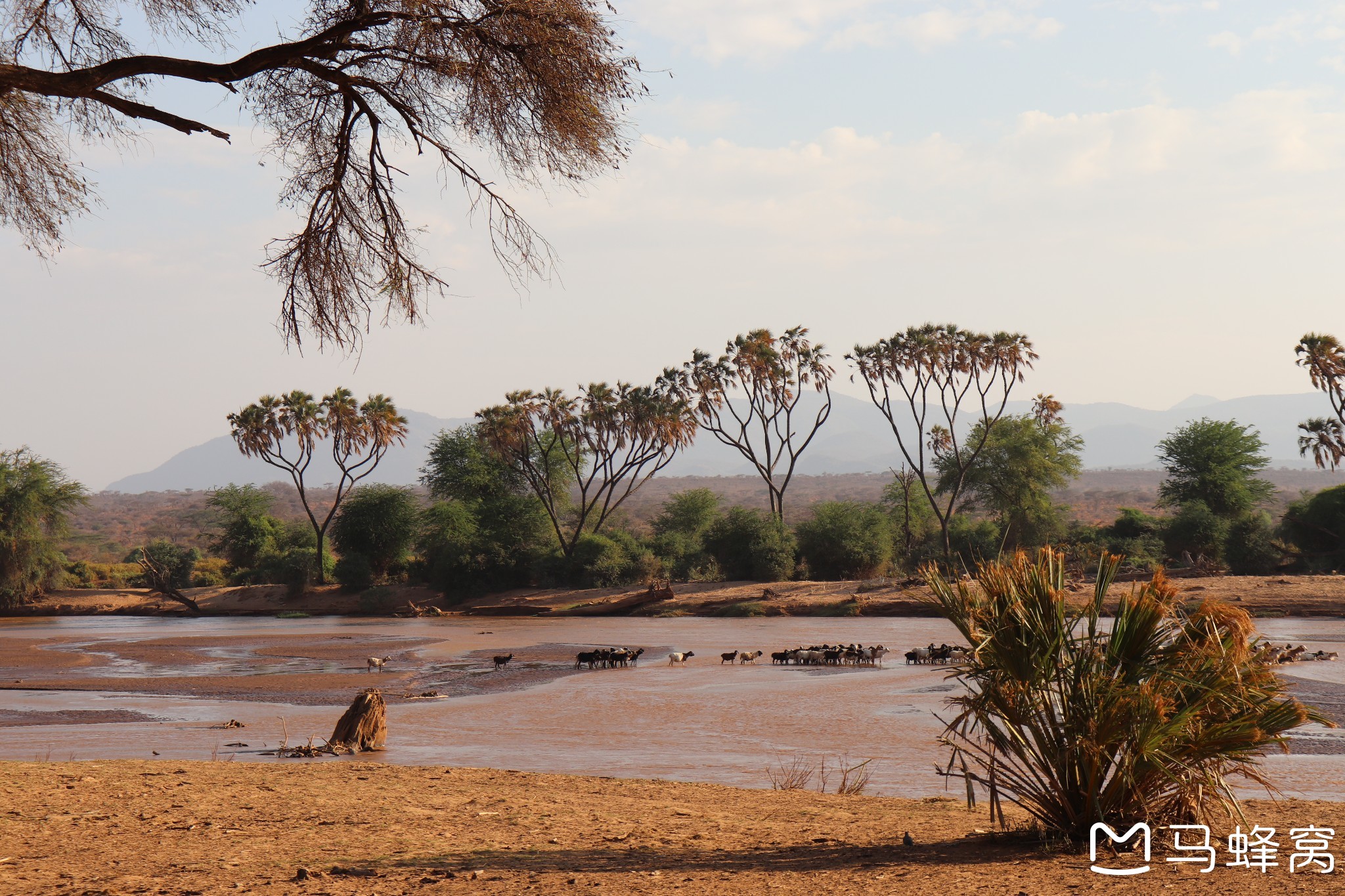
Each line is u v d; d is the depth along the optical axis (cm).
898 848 716
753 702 2403
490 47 905
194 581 8450
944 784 1370
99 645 4703
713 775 1473
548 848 741
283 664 3756
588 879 618
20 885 584
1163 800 685
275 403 7750
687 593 6303
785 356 7531
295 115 1017
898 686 2673
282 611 7112
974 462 7144
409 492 7981
